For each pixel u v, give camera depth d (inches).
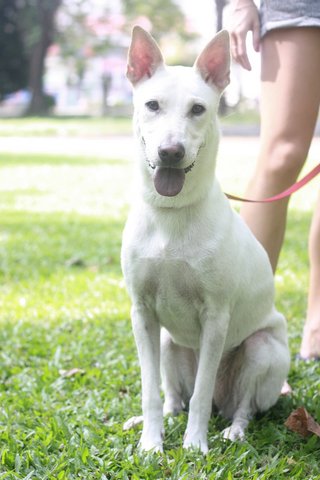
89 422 145.2
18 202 464.4
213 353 138.0
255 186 171.6
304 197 477.4
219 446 135.9
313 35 162.4
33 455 127.5
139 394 163.3
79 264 293.7
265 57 169.5
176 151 125.6
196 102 132.0
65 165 693.9
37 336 204.2
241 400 150.4
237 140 957.2
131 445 132.9
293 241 327.6
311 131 168.2
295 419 142.9
